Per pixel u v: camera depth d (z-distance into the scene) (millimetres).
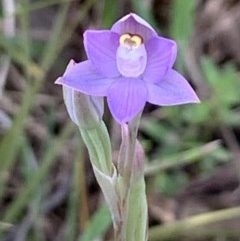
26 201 288
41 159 318
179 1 319
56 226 323
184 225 290
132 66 180
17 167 322
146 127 330
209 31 366
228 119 327
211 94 339
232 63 366
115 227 204
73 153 327
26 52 293
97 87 180
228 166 332
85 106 193
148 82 180
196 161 331
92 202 329
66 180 326
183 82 179
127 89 179
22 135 287
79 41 357
